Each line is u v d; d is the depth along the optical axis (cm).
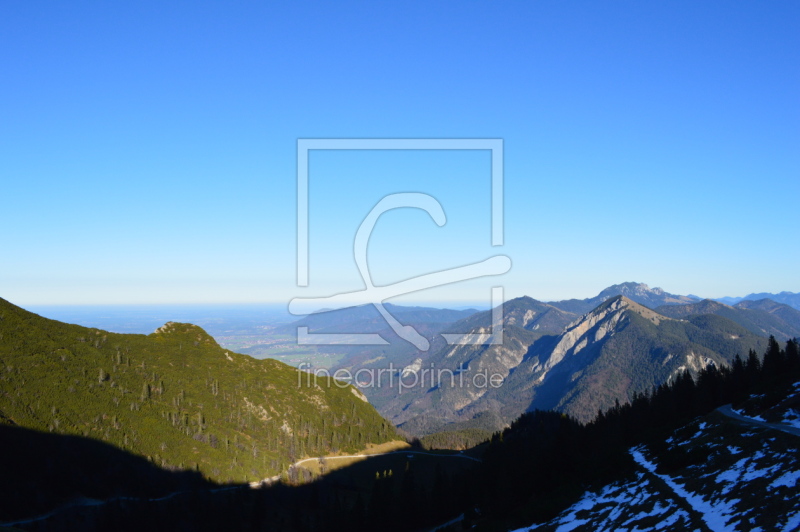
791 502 4462
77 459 12975
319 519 13350
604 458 9406
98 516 11562
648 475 7262
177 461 14738
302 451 18850
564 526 6738
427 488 16125
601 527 6081
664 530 5122
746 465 5969
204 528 12069
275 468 16725
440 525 11450
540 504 8306
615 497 7019
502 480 10731
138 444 14650
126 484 13088
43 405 14125
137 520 11531
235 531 12388
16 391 14200
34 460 12262
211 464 15350
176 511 12319
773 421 7506
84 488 12350
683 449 7669
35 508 11175
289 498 15338
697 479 6238
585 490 8081
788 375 10481
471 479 12888
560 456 10444
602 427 13262
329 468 18412
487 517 9788
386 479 13775
